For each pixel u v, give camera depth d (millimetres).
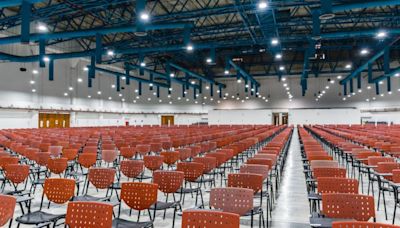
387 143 11266
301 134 18766
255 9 13266
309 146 10305
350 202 3680
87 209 3299
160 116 43812
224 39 24484
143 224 3994
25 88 26547
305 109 40188
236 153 10219
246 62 34625
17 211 5793
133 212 5840
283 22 17281
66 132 19453
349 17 17328
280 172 9109
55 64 29656
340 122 38750
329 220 3674
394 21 18062
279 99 41250
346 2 12148
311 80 40438
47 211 5832
